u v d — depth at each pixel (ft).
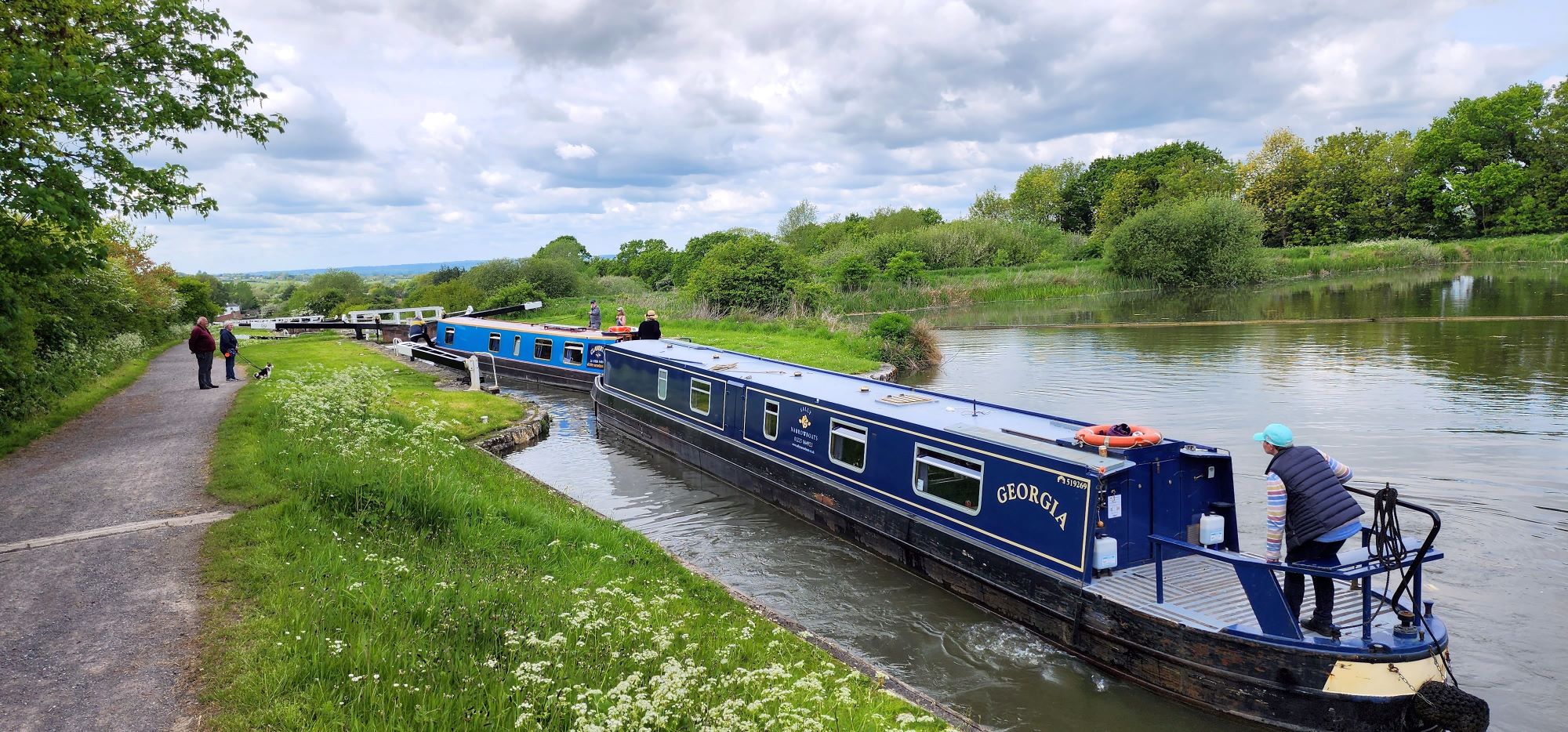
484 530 29.86
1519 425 49.24
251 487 31.91
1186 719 22.11
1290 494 21.29
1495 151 245.65
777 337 99.86
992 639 26.89
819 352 86.28
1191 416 55.52
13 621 20.67
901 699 20.59
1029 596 26.89
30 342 47.29
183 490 32.22
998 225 237.86
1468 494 37.68
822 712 17.74
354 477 31.53
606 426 62.23
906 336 86.33
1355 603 23.63
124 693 17.19
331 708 16.29
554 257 218.79
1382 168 256.93
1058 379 73.15
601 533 32.17
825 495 37.81
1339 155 262.47
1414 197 254.06
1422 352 78.74
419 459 35.83
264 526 27.12
